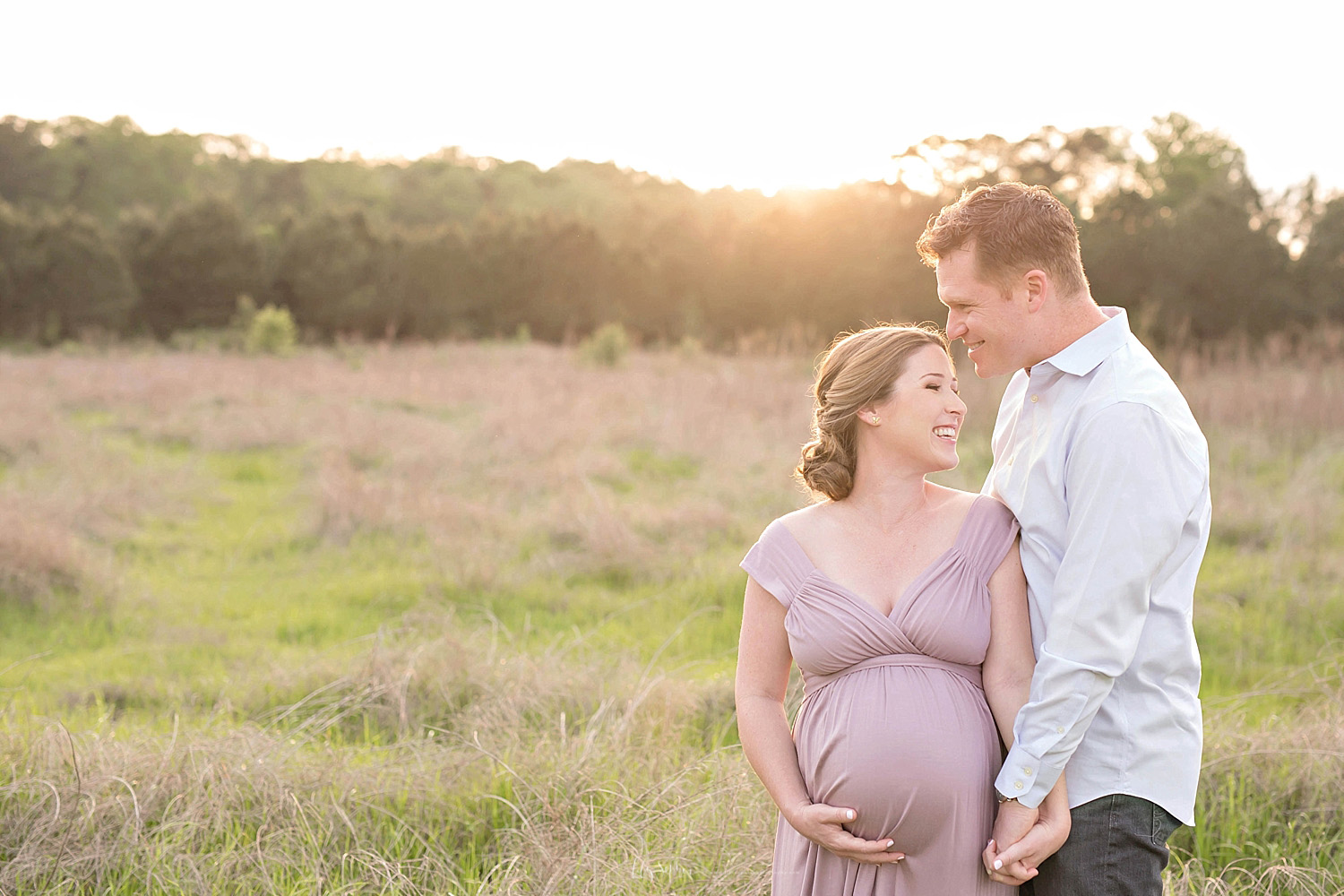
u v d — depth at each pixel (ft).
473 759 11.50
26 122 207.31
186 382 55.01
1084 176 107.55
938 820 5.93
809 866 6.34
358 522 26.71
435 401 51.03
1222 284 77.10
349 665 15.64
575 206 239.71
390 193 242.58
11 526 21.85
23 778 10.51
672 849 9.66
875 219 96.53
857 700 6.14
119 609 20.48
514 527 25.98
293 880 9.55
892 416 6.37
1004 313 6.26
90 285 103.40
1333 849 10.01
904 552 6.39
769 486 29.91
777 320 98.32
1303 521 24.52
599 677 14.44
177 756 11.11
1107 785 5.98
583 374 58.90
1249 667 16.53
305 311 114.21
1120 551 5.68
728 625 18.99
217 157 244.83
